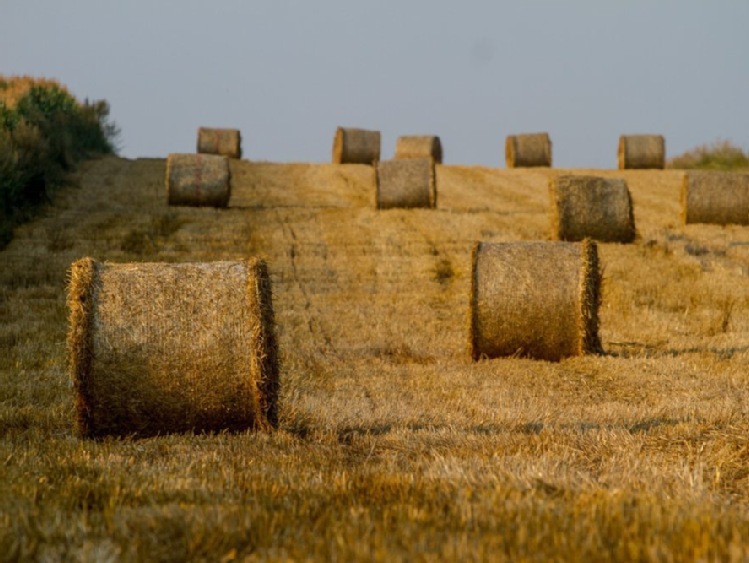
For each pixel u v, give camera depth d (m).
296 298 65.25
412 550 14.98
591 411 35.97
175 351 32.34
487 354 49.66
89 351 31.98
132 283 32.47
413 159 98.12
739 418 32.09
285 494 21.20
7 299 61.28
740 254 77.62
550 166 139.50
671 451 27.98
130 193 106.88
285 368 46.12
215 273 32.88
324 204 101.38
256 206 99.94
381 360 49.28
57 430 33.91
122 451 29.66
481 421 34.53
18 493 20.42
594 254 49.59
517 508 18.16
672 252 77.25
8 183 85.94
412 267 74.81
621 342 53.53
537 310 48.94
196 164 98.44
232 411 32.88
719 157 145.38
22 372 42.56
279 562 15.02
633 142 135.38
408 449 29.55
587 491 20.69
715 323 57.53
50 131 121.25
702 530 15.98
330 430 33.03
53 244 78.56
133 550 15.89
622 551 14.74
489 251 49.97
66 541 16.50
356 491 21.45
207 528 16.84
